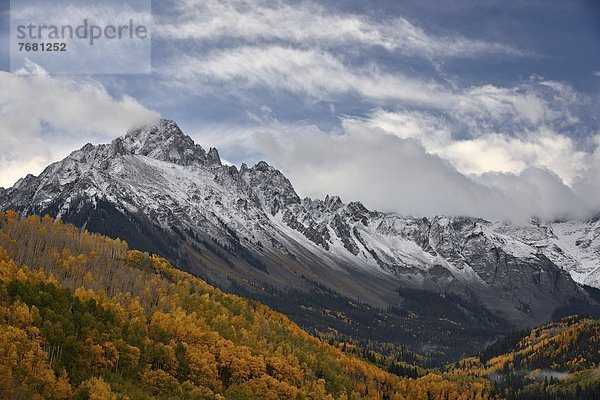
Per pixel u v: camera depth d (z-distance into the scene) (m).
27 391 185.50
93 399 192.62
